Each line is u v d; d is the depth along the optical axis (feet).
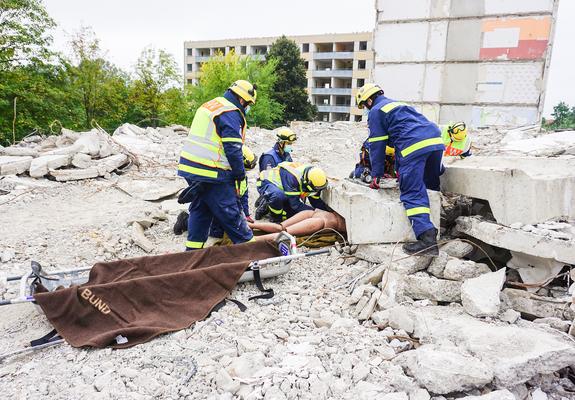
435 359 8.00
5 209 20.18
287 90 113.50
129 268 11.93
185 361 8.92
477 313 10.05
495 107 41.75
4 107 52.16
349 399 7.73
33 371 8.75
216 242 15.89
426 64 43.57
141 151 31.78
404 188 12.64
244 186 17.08
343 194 14.16
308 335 9.97
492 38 40.73
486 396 7.30
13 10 51.83
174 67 81.92
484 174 12.18
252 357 8.79
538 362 7.96
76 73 67.62
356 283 12.30
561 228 10.86
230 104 12.84
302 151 37.32
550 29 38.68
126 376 8.46
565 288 10.79
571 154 20.94
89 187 24.07
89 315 10.06
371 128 13.35
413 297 11.47
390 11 44.11
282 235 13.57
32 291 10.59
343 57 152.56
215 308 11.08
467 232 12.57
